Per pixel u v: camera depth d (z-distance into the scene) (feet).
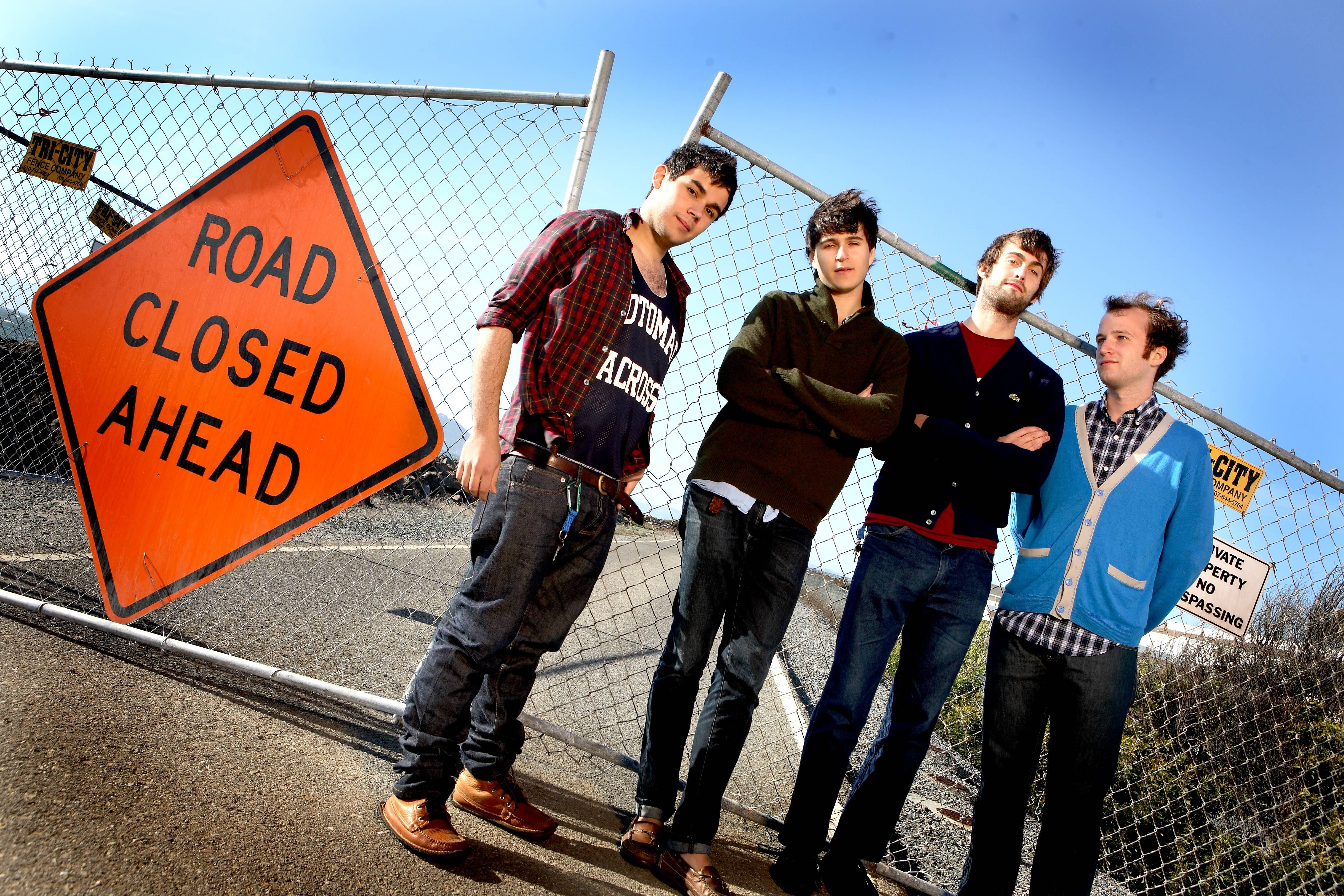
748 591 6.84
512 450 6.07
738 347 6.95
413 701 5.98
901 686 7.22
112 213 11.29
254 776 6.36
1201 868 11.44
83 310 8.93
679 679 6.71
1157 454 7.14
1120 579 6.88
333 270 8.19
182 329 8.60
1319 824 11.68
